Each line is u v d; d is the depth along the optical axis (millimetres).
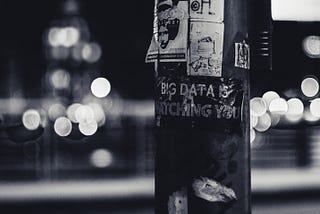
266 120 24422
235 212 2721
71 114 27406
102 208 11297
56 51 37719
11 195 11109
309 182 11984
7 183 12047
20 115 17625
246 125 2789
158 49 2822
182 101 2742
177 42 2758
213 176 2709
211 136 2719
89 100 36531
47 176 13289
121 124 18234
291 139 16141
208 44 2730
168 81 2773
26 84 36594
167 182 2754
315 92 25984
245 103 2785
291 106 23750
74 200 11227
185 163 2723
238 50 2760
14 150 14539
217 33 2734
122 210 11305
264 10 2918
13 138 6953
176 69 2760
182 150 2734
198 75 2734
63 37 37250
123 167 13953
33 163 14148
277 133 16625
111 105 30547
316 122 17125
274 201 11711
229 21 2750
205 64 2730
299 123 17031
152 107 26453
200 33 2732
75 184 11820
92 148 16703
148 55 2889
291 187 11859
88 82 37750
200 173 2709
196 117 2730
